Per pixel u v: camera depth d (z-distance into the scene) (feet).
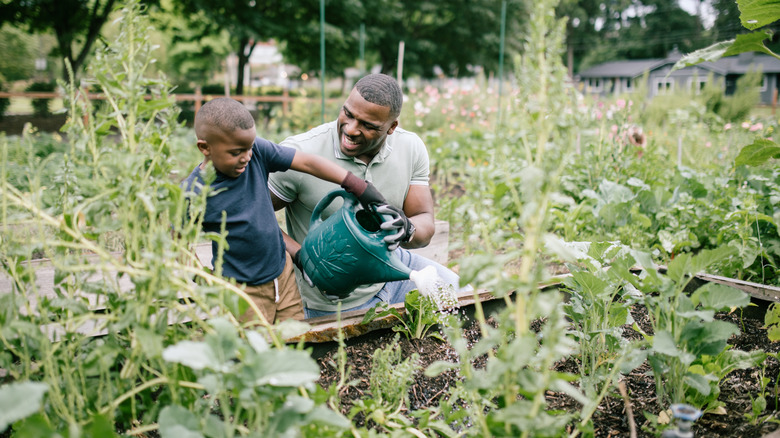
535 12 3.58
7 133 37.29
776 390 5.72
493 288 3.55
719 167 16.38
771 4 6.98
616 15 152.25
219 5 59.88
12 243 4.44
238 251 6.67
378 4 68.59
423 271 6.74
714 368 5.48
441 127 31.22
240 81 65.92
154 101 4.32
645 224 11.39
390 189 8.25
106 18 44.57
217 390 3.45
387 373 5.78
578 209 11.51
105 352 4.18
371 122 7.16
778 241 10.03
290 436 3.51
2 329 4.13
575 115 3.54
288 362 3.51
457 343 4.39
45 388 3.09
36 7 44.16
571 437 4.76
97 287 4.50
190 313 4.11
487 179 3.93
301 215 8.29
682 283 5.35
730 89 104.42
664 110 35.12
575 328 7.25
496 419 3.78
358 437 4.61
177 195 4.41
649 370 6.43
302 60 71.31
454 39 84.84
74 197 4.93
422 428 4.99
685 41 137.49
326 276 6.86
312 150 7.95
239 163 6.27
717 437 5.22
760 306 7.99
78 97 4.50
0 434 4.51
